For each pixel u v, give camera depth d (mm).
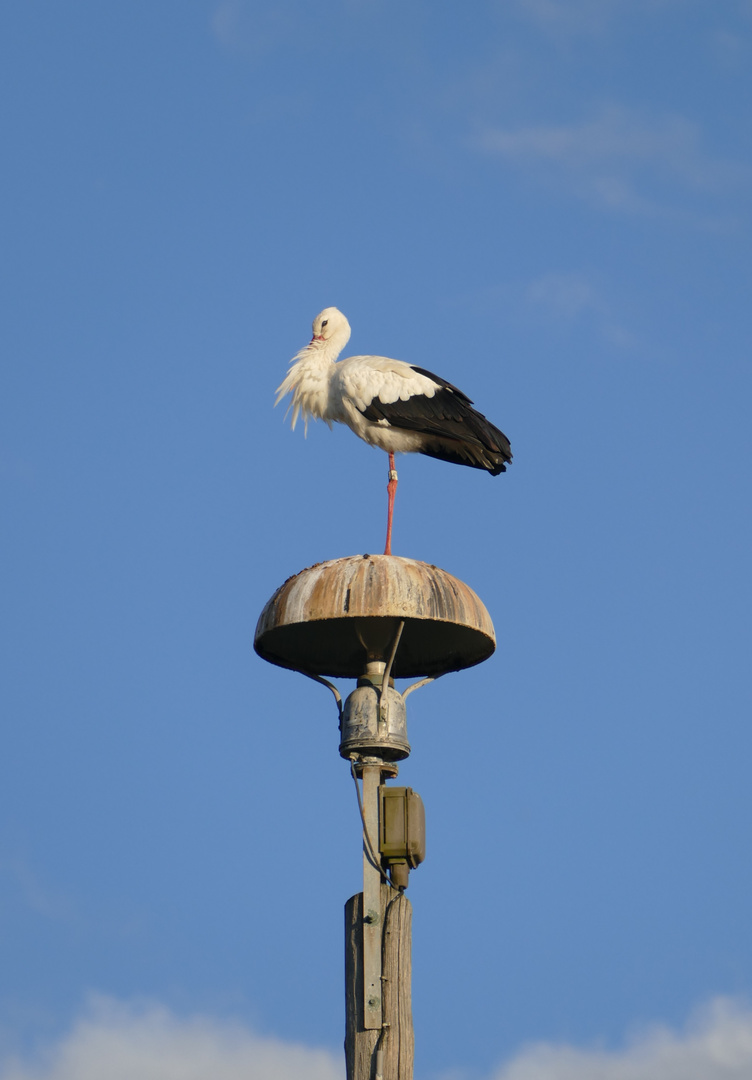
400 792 11391
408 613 11359
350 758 11656
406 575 11547
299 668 12805
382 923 10961
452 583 11805
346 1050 10789
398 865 11242
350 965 10922
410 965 10898
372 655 12078
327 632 12516
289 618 11508
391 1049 10562
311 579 11641
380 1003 10688
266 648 12375
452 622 11555
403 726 11750
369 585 11438
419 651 12938
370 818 11312
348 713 11719
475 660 12633
